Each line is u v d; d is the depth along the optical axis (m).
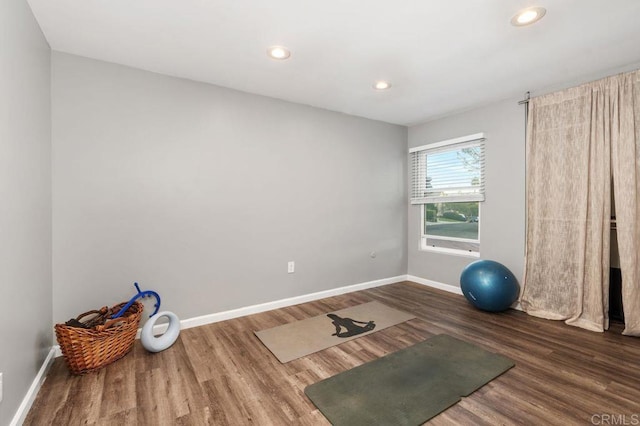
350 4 1.72
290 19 1.86
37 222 1.89
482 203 3.52
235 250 3.02
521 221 3.16
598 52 2.27
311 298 3.56
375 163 4.11
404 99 3.28
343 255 3.84
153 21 1.88
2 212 1.39
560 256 2.85
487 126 3.45
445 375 1.98
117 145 2.44
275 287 3.29
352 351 2.32
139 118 2.53
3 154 1.41
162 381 1.92
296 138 3.40
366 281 4.07
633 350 2.27
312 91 3.06
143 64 2.46
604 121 2.57
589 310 2.68
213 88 2.87
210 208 2.87
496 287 2.93
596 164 2.62
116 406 1.68
